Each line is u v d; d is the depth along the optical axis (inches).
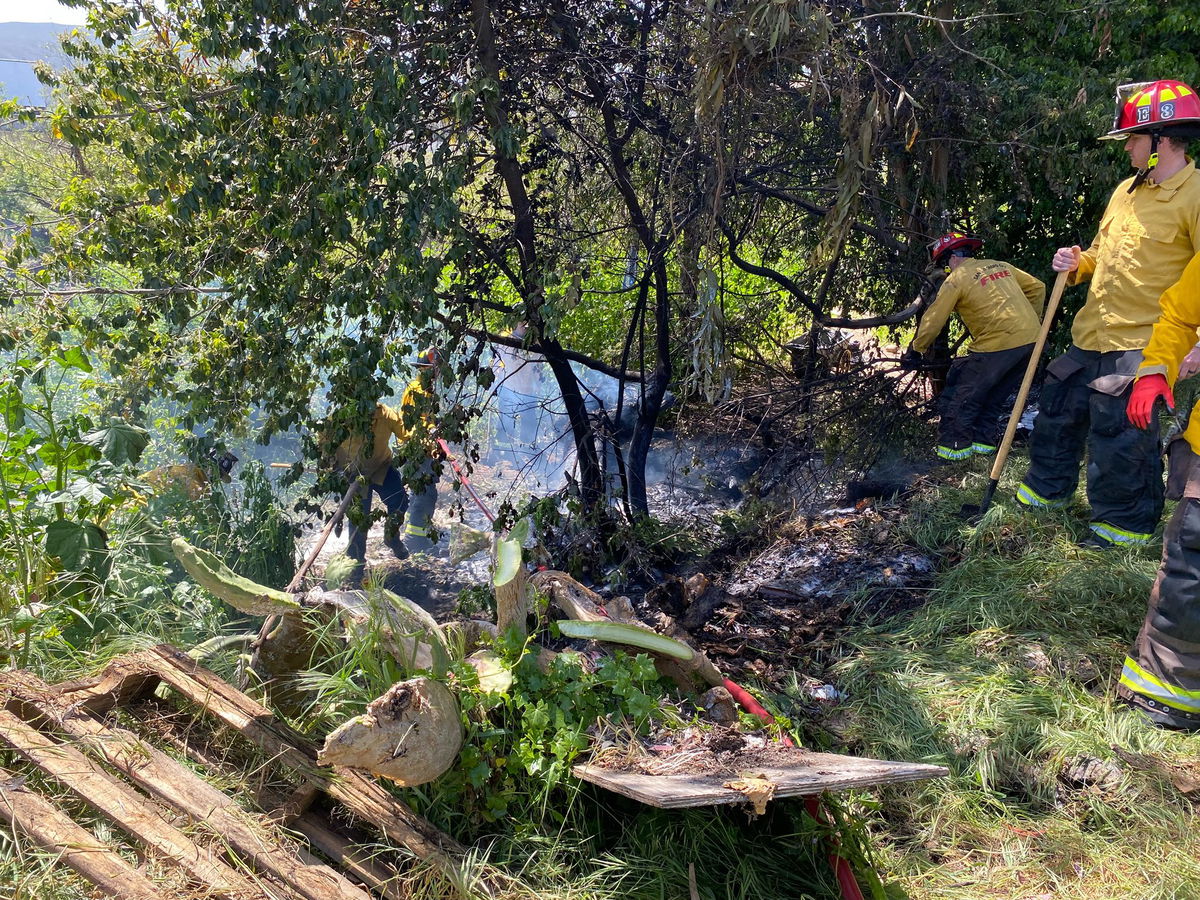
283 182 163.2
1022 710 138.2
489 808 100.6
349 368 167.2
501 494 279.6
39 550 137.3
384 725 92.3
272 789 102.0
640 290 219.9
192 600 150.0
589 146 208.8
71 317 181.6
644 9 197.9
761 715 118.0
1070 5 220.5
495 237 213.0
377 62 157.2
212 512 184.5
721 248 212.1
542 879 96.0
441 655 105.9
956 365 218.8
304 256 163.3
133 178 199.8
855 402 247.1
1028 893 108.7
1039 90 217.6
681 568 217.2
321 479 190.1
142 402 189.2
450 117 185.5
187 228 179.6
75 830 88.7
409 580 236.7
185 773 99.3
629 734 105.3
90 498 137.5
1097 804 120.6
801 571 201.6
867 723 142.1
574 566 208.2
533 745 102.6
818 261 193.0
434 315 183.8
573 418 223.0
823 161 217.9
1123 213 164.6
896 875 112.8
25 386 246.1
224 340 181.8
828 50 168.4
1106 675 147.6
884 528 211.9
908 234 241.0
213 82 179.6
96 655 126.0
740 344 266.4
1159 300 156.4
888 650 161.3
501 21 191.3
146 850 89.1
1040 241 249.1
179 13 170.2
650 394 233.0
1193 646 131.9
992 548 185.8
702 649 170.1
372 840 99.3
